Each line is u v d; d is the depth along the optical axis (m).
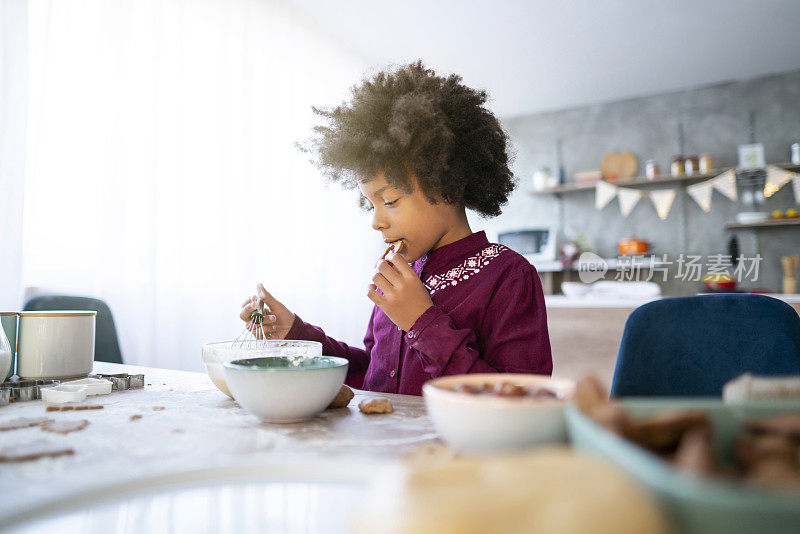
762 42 3.25
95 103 1.90
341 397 0.70
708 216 3.95
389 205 0.98
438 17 2.94
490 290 0.94
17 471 0.43
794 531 0.20
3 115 1.62
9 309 1.62
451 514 0.21
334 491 0.34
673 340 0.87
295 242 2.88
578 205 4.34
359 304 3.42
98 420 0.63
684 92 4.04
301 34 2.97
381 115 1.00
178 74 2.21
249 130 2.56
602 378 2.84
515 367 0.86
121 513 0.32
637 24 3.01
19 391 0.78
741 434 0.35
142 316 2.01
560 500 0.21
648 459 0.25
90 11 1.90
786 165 3.63
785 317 0.83
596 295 3.47
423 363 0.92
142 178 2.04
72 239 1.83
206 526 0.31
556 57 3.44
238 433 0.57
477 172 1.08
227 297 2.41
